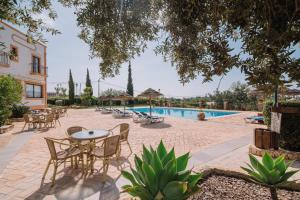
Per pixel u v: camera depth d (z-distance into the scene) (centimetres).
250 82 133
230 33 161
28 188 344
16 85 1097
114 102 3381
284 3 111
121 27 214
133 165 458
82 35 243
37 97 1909
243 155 529
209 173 299
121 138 507
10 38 1510
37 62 1902
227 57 144
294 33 108
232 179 280
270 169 226
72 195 318
